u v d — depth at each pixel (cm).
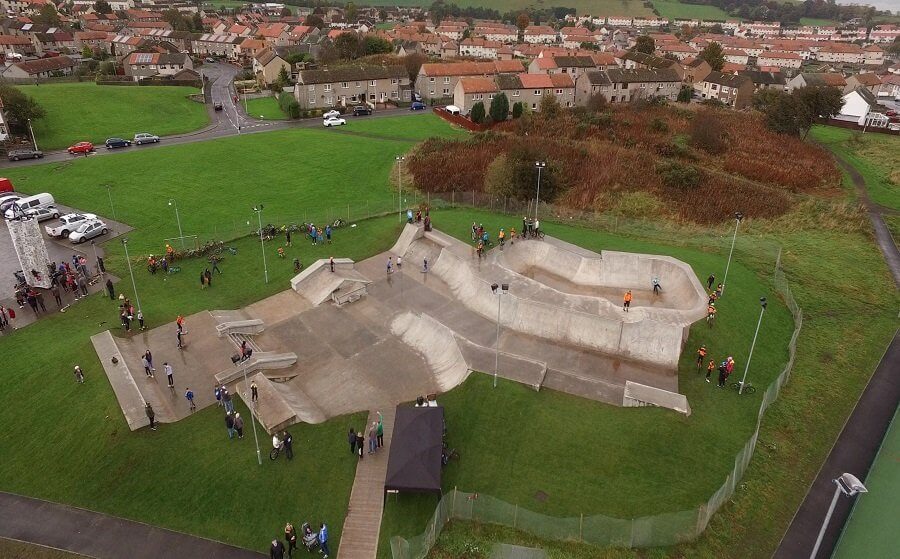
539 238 5378
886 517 2769
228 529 2734
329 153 8281
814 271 5234
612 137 8938
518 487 2855
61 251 5278
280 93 11556
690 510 2702
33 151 7688
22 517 2795
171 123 9544
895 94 15312
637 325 3791
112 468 3000
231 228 5812
